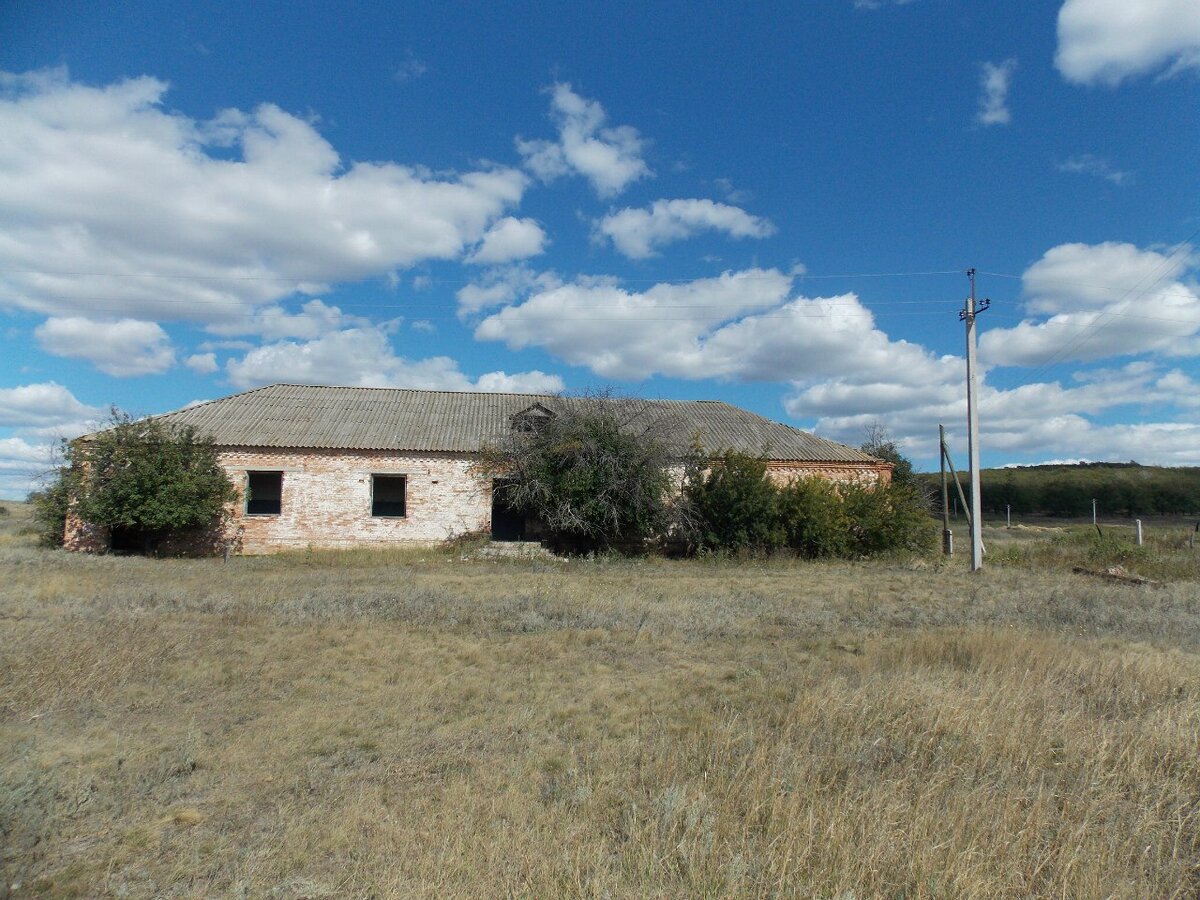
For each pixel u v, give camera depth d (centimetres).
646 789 507
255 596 1362
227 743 600
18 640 870
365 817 462
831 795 495
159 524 2381
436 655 928
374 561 2372
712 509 2592
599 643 1034
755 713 696
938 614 1322
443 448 2759
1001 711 643
